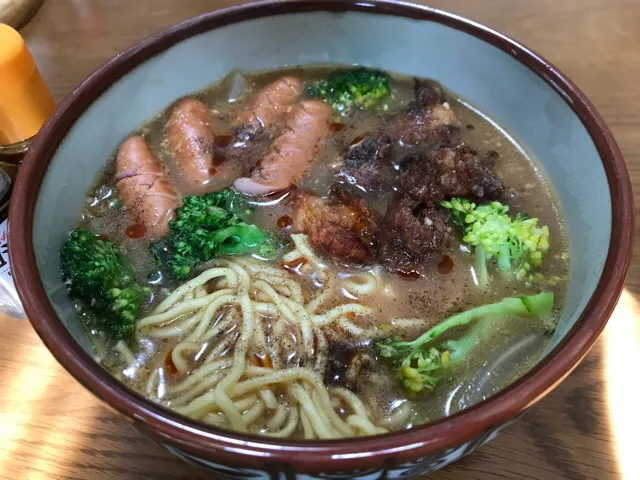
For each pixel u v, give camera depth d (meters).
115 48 0.32
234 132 0.25
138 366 0.19
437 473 0.18
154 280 0.21
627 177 0.18
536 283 0.20
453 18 0.24
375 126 0.26
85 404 0.20
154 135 0.25
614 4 0.33
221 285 0.21
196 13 0.34
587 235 0.20
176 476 0.18
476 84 0.25
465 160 0.22
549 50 0.31
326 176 0.24
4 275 0.22
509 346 0.19
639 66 0.30
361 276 0.21
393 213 0.21
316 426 0.18
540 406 0.19
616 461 0.18
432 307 0.20
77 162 0.21
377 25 0.25
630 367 0.20
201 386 0.19
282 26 0.26
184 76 0.26
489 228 0.21
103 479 0.18
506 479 0.18
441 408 0.18
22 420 0.19
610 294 0.15
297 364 0.19
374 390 0.18
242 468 0.13
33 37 0.32
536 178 0.24
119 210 0.22
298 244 0.22
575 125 0.21
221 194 0.22
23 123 0.24
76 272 0.19
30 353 0.21
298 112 0.25
